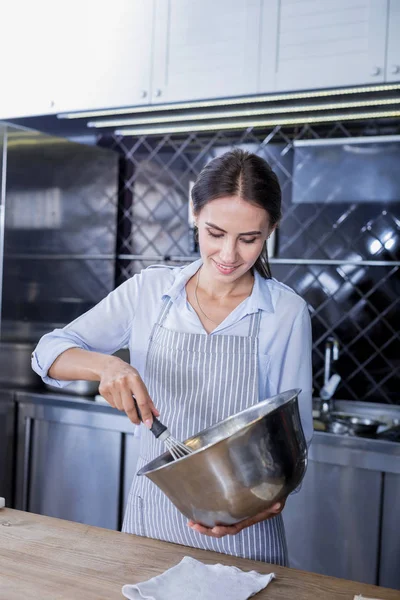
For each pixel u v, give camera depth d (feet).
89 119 10.37
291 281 9.69
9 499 9.55
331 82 7.95
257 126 9.94
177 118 9.74
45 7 9.98
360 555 7.32
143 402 3.81
